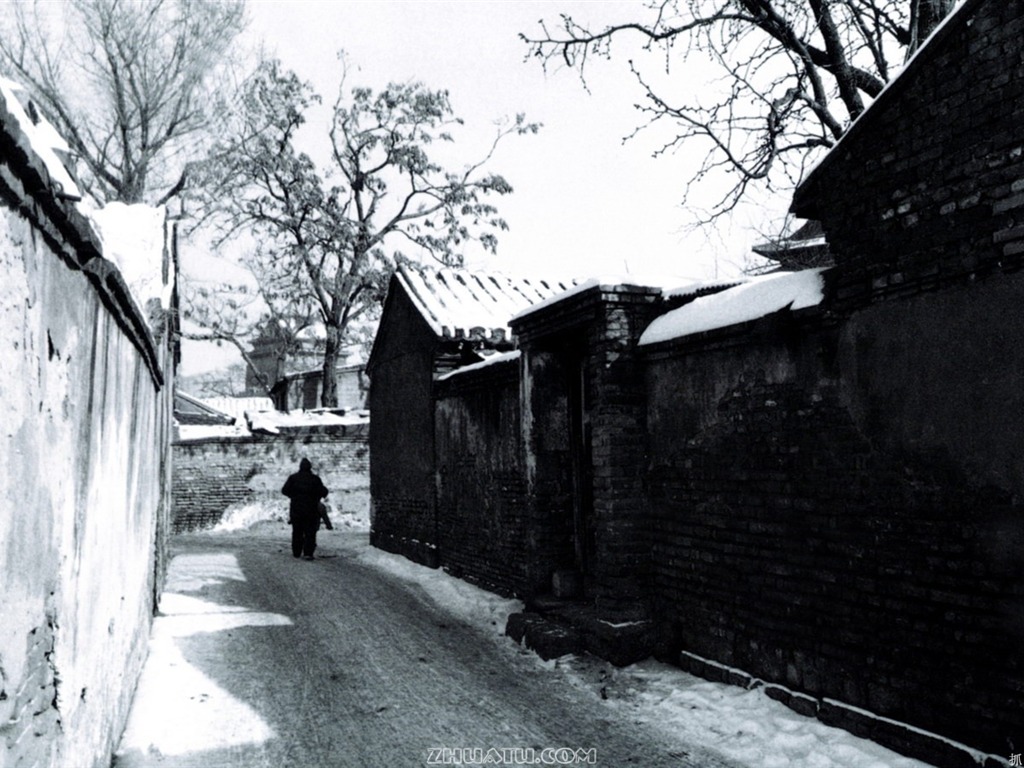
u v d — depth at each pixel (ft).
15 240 6.61
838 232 14.62
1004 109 11.52
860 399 14.19
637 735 15.57
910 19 24.45
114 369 12.95
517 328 26.53
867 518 14.05
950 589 12.46
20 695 6.88
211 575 35.94
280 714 17.16
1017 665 11.40
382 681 19.54
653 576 20.49
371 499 47.96
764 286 17.16
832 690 14.75
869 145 13.87
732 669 17.34
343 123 81.20
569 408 26.32
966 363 12.16
